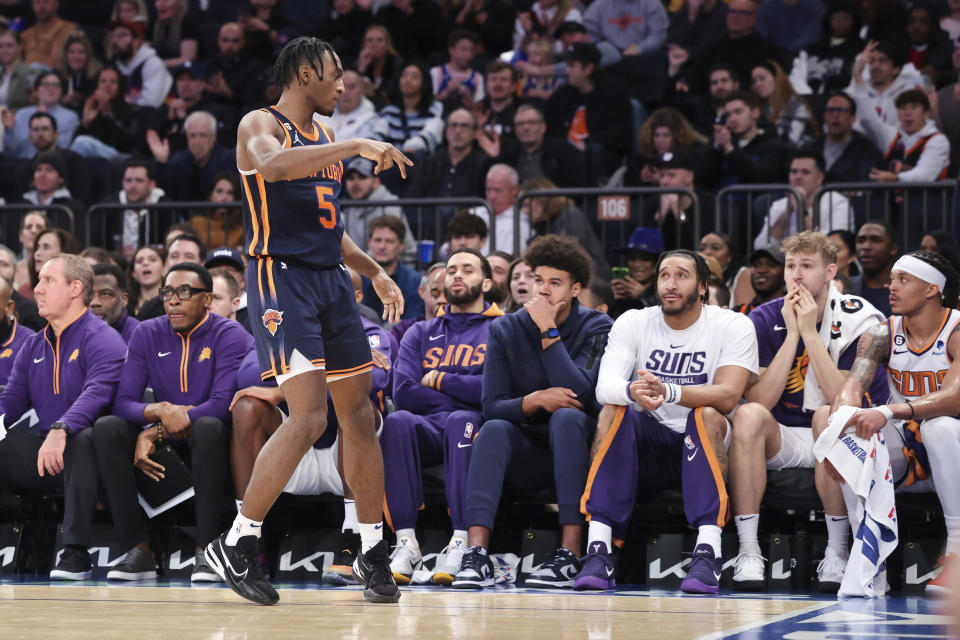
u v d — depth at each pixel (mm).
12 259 16391
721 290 13547
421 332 12664
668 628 6719
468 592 9664
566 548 10570
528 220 17781
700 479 10258
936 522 10906
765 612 7895
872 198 17047
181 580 11500
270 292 7836
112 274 14016
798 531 10906
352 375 8180
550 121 22156
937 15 22781
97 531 11922
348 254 8656
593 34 25016
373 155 7219
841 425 9789
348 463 8336
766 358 11586
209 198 22453
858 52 22719
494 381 11391
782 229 17172
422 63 24609
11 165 25047
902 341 10938
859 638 6211
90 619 7000
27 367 12773
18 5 30047
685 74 23328
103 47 28500
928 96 20453
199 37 27938
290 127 7949
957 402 10086
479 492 10695
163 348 12258
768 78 21250
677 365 11070
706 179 19516
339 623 6805
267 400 11508
